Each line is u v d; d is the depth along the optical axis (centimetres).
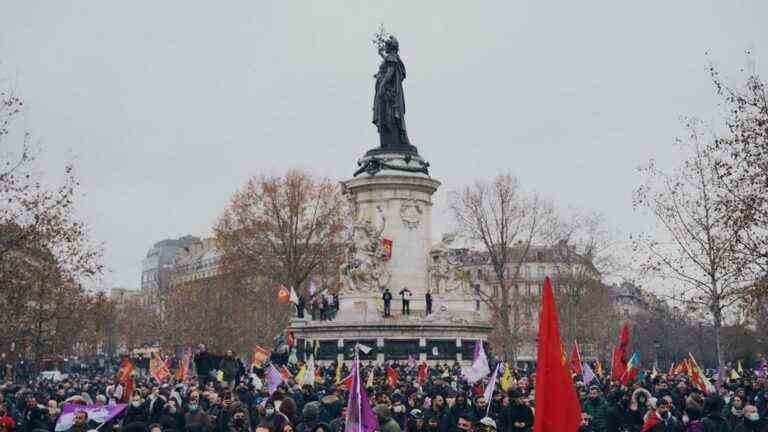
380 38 8806
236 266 11800
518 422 2745
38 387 5059
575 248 12294
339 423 2527
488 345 7819
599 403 3105
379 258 8012
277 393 2673
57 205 5709
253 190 12031
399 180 8162
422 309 7925
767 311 7012
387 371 5125
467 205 11188
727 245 5603
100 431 2848
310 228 12012
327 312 7931
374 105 8731
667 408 2686
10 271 5850
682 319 11438
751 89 4844
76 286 6875
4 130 5338
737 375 5247
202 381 4900
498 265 11356
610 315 13288
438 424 2786
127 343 15925
